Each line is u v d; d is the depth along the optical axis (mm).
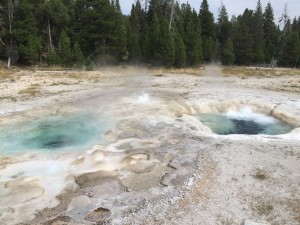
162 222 8180
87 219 8359
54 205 8906
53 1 39719
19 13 37312
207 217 8336
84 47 38781
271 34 56125
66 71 33188
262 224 8023
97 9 37906
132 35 39312
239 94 21641
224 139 13484
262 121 17359
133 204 8969
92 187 9773
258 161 11336
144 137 13672
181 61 37094
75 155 11891
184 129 14656
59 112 17156
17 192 9461
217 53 47188
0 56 39062
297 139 13539
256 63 49500
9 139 13570
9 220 8289
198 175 10406
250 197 9188
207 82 27641
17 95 21281
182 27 42250
